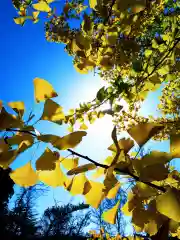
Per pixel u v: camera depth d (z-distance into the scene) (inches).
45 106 16.2
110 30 35.4
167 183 16.4
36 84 16.6
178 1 57.0
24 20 38.1
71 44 36.2
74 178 16.6
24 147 15.1
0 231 446.6
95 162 16.5
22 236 470.6
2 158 14.7
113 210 17.1
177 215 13.5
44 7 37.0
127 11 32.4
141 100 42.5
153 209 15.7
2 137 15.1
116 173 15.4
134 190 16.2
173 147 14.7
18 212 484.1
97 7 34.0
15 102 16.0
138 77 40.3
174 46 39.7
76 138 15.7
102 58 37.3
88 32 34.9
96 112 36.7
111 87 37.9
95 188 16.8
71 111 36.5
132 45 36.2
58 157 15.9
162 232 15.2
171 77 41.8
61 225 566.6
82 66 37.9
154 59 40.9
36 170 15.4
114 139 14.9
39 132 15.7
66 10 42.1
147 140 14.9
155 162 14.6
